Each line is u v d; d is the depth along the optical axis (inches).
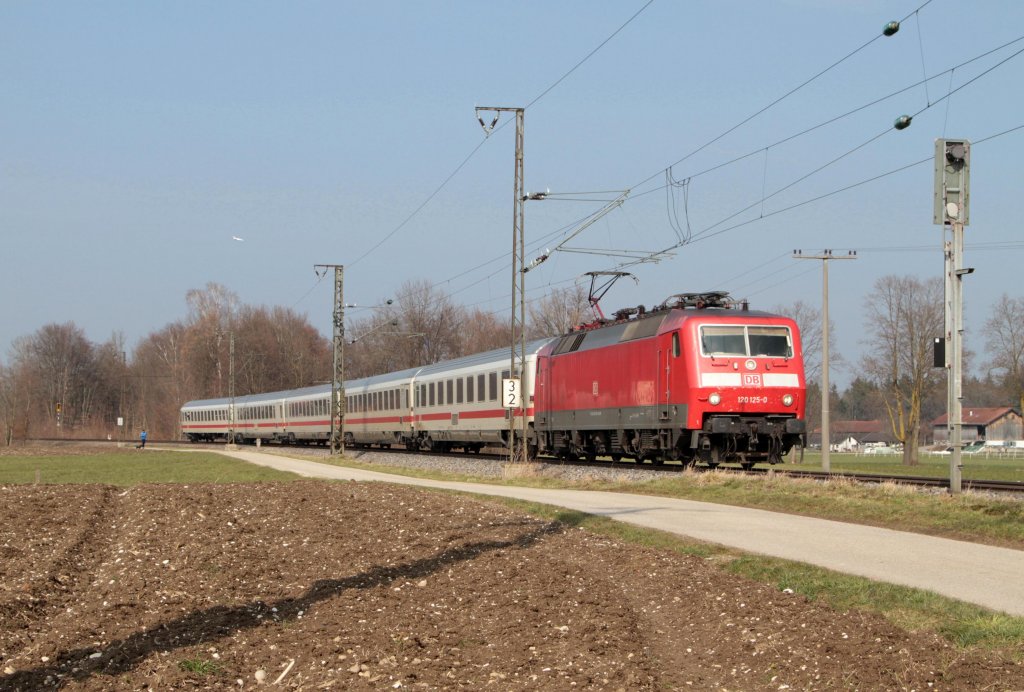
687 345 1134.4
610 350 1331.2
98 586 574.9
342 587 553.9
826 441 1731.1
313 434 2787.9
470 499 994.1
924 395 2684.5
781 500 882.8
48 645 434.3
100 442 4069.9
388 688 382.3
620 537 723.4
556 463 1443.2
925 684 350.0
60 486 1168.2
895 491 823.7
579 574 583.5
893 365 2632.9
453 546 686.5
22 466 1995.6
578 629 460.4
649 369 1219.2
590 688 378.9
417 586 557.0
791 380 1141.7
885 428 5880.9
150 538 747.4
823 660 391.2
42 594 553.0
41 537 785.6
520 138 1405.0
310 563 634.8
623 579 580.4
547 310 3376.0
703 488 999.6
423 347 3590.1
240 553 674.8
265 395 3307.1
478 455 1871.3
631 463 1353.3
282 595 536.1
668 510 861.2
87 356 6309.1
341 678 394.0
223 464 1952.5
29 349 6112.2
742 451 1147.9
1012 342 2618.1
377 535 745.0
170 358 5182.1
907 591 477.4
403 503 937.5
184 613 492.1
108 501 1031.0
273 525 806.5
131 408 5821.9
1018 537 633.0
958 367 808.9
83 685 379.2
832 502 823.1
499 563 619.5
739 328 1139.3
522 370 1419.8
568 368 1471.5
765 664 400.8
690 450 1196.5
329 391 2664.9
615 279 1496.1
